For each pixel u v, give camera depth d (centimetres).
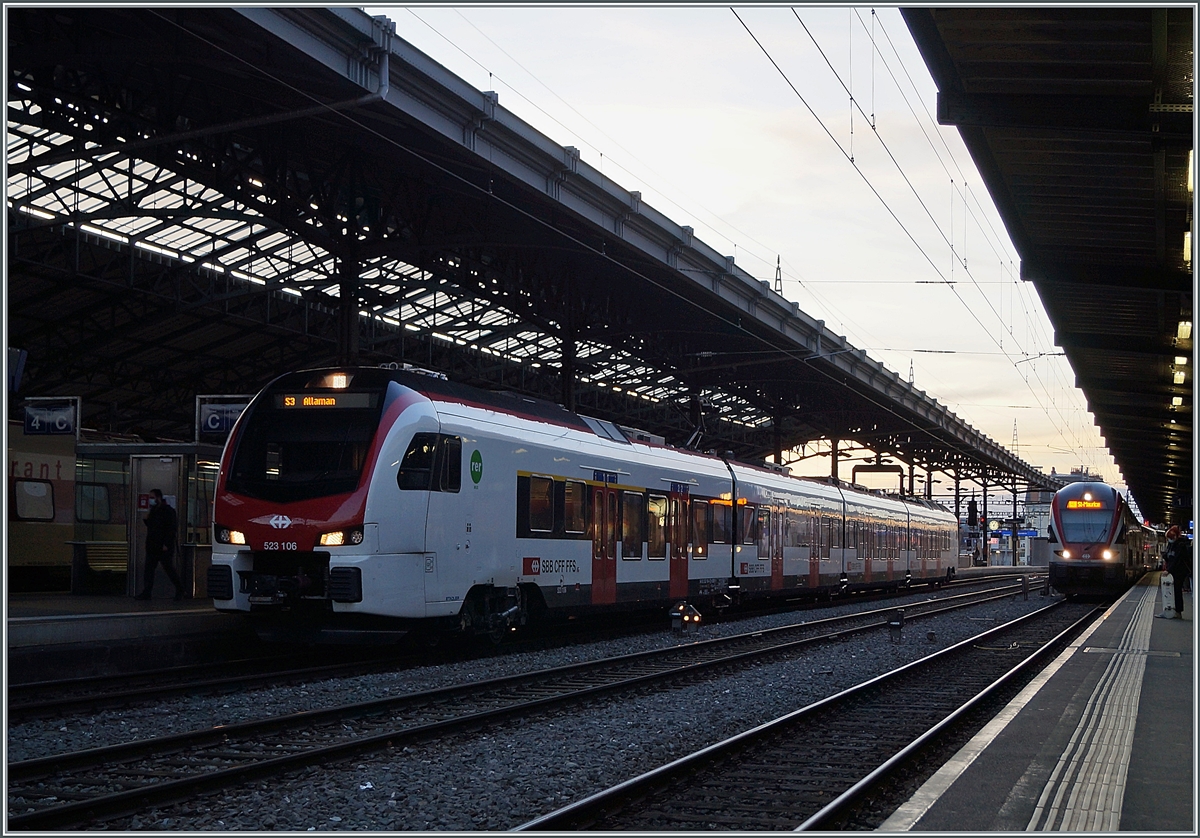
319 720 1060
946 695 1370
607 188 2738
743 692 1364
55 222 3067
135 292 3719
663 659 1683
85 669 1373
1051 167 1795
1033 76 1495
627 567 2034
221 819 733
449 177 2616
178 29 1836
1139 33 1346
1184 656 1575
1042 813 670
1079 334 3050
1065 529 3525
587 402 5600
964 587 5162
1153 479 7050
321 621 1493
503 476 1667
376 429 1469
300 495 1456
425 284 3934
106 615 1445
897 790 839
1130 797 715
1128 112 1516
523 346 4856
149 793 754
